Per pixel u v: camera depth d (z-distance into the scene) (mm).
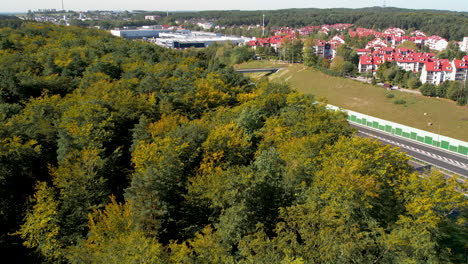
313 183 45469
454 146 93000
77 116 61188
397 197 43594
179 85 82750
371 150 47688
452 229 44688
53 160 59344
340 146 50156
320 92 152875
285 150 55594
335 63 197250
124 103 68750
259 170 47438
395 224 40906
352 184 40156
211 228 41594
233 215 39188
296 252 35719
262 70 191875
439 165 84188
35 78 83438
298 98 79625
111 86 77562
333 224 37219
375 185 42500
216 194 43281
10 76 79562
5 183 50562
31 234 45062
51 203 46125
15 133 56750
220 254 36062
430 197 41562
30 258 47625
